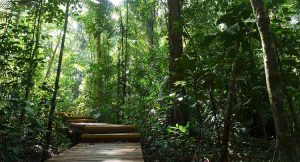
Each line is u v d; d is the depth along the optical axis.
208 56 5.25
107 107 11.06
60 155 4.30
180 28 5.10
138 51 12.95
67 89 14.58
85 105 13.34
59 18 6.51
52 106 5.99
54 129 6.75
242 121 6.88
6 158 4.41
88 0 11.01
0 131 4.40
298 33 5.34
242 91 5.83
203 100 5.03
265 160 5.34
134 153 4.48
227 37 4.02
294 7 7.15
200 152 5.11
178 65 4.86
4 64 5.50
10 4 6.26
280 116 2.21
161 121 7.48
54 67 16.11
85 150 4.76
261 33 2.41
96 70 12.68
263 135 7.31
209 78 4.52
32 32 5.98
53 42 14.34
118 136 6.03
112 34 11.76
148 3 10.95
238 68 4.46
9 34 5.73
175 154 5.43
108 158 4.08
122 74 11.96
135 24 13.03
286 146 2.18
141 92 10.03
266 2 4.39
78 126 7.04
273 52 2.34
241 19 4.05
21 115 5.36
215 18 7.57
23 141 5.10
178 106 6.42
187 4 8.28
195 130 5.68
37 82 7.62
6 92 5.53
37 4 6.24
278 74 2.29
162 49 10.96
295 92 4.37
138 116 8.33
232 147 5.84
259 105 5.93
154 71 10.63
